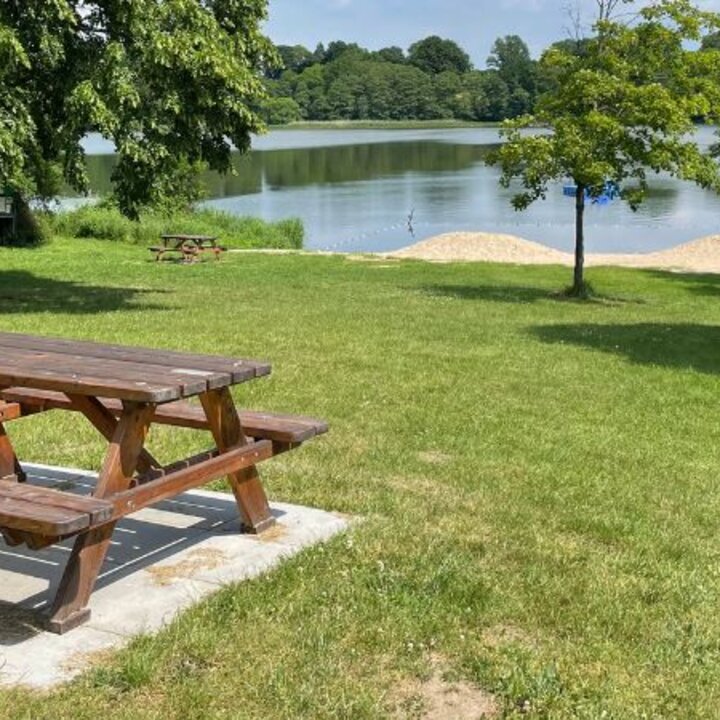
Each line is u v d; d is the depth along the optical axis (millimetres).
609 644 3947
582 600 4379
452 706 3465
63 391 4285
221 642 3850
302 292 19219
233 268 24141
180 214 35406
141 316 14852
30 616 4059
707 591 4574
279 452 5066
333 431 7664
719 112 21250
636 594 4492
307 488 5945
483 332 14391
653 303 20875
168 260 26094
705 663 3834
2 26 14852
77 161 16141
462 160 91688
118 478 4176
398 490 6051
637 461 7289
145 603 4188
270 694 3490
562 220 49031
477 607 4230
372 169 82500
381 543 4965
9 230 29578
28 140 15836
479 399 9297
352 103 178000
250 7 18547
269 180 71875
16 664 3664
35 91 16531
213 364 4746
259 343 12188
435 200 57531
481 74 175625
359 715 3375
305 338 12766
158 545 4891
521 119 21516
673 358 12852
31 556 4723
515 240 32344
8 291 18500
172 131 16547
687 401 9969
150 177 16594
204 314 15195
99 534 4062
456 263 27125
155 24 16234
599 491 6352
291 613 4117
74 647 3805
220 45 16625
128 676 3553
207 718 3334
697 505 6176
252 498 5059
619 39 20703
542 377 10773
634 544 5250
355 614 4121
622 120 20641
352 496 5824
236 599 4211
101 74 15680
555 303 19734
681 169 20453
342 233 42594
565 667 3752
